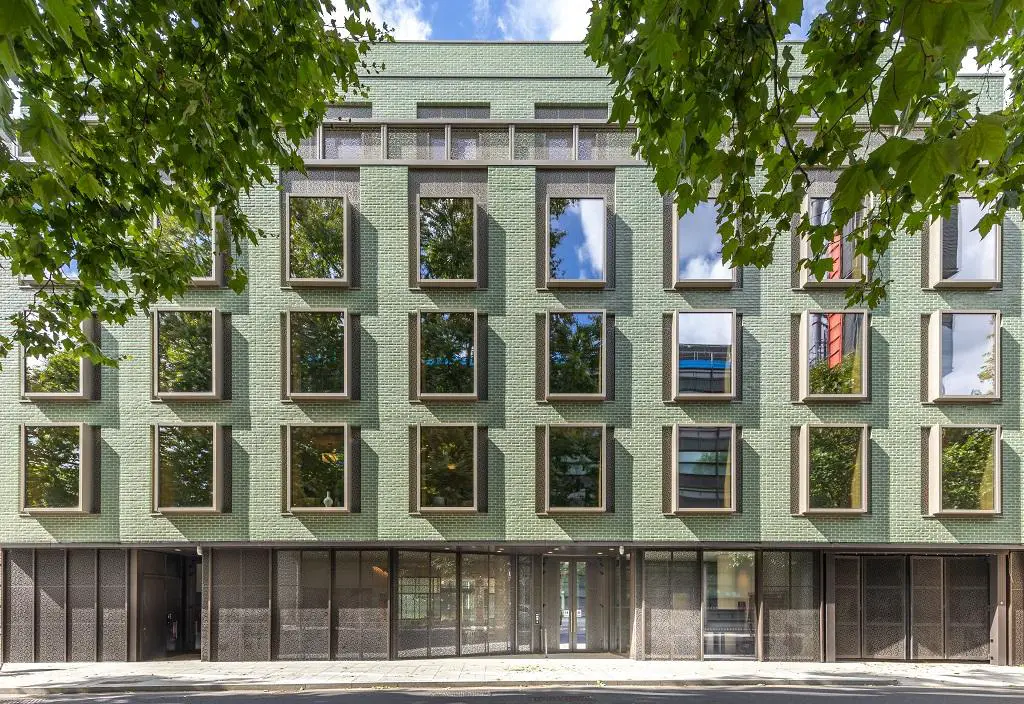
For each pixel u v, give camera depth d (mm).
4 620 16109
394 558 16328
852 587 16859
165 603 17547
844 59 4574
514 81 17484
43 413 16109
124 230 8867
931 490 15914
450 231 16328
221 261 16188
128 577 16375
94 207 8070
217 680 13867
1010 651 16312
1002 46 7852
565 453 16016
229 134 7645
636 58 5113
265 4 7621
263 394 16109
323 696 12797
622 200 16453
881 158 3219
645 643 16156
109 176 8438
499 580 18000
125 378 16172
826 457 15969
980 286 16109
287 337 16000
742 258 6203
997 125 3014
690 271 16250
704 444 16047
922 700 12656
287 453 15859
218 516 15930
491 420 16094
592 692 13141
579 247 16344
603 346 16078
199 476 15898
